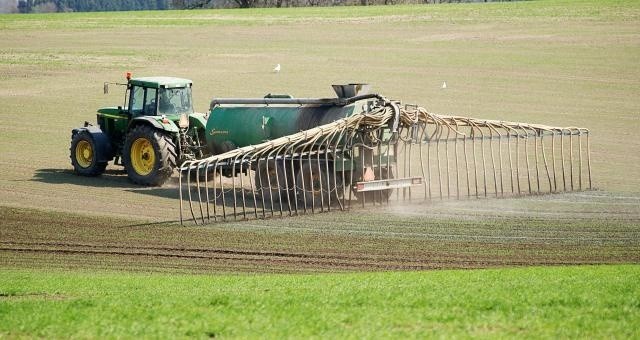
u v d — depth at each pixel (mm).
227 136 78125
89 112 129375
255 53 173375
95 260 54969
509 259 52969
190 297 34938
